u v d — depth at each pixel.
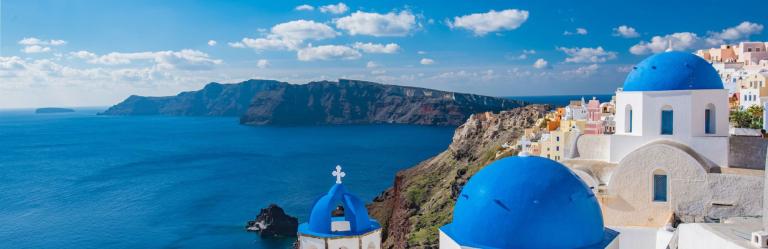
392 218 114.81
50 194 156.00
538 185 21.70
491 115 156.12
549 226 21.02
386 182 175.00
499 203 21.67
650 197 33.12
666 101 34.38
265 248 102.12
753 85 89.44
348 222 27.70
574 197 21.77
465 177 105.88
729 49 135.25
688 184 32.41
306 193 154.25
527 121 138.75
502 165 23.19
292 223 113.25
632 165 33.44
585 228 21.67
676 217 32.41
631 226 33.16
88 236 110.75
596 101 98.31
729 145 33.75
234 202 142.38
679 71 34.56
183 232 113.06
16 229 116.69
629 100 36.41
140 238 109.12
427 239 81.88
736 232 23.17
